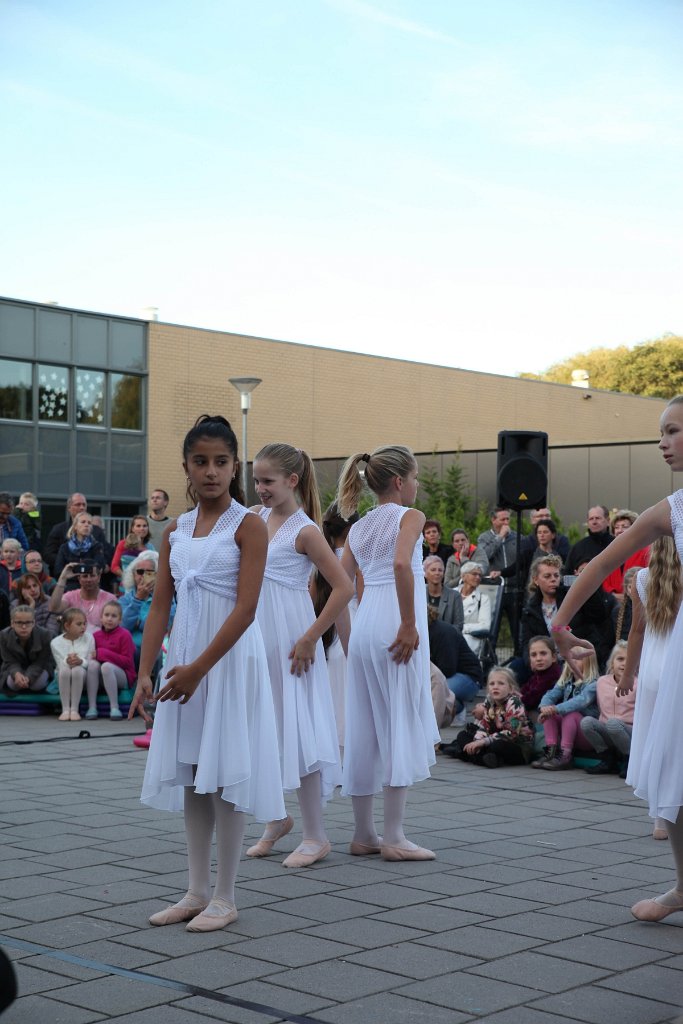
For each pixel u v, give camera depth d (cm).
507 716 792
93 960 365
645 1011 324
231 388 2808
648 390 6391
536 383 3409
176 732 400
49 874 472
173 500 2702
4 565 1189
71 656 1029
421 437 3175
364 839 519
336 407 3011
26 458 2448
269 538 504
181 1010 322
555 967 362
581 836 560
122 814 596
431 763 519
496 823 593
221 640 388
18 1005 325
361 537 527
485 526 1792
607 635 889
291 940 387
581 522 1856
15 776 720
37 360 2466
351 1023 313
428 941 387
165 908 423
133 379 2645
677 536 369
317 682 505
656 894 450
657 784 364
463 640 968
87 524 1210
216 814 407
